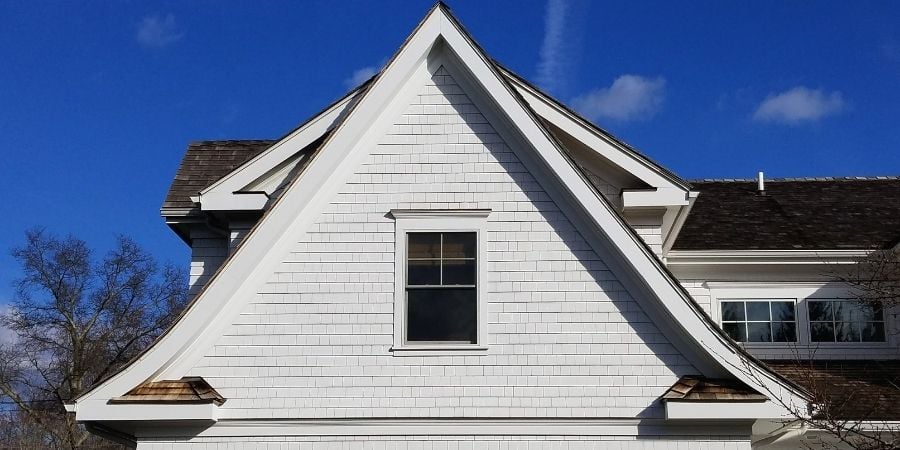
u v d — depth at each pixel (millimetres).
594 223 13227
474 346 13242
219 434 13102
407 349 13266
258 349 13281
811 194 19594
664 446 12977
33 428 43438
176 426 13102
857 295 16641
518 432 13070
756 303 16953
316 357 13273
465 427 13109
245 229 15156
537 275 13438
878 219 18109
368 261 13539
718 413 12539
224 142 17672
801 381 15102
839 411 13297
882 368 15945
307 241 13586
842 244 16906
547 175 13641
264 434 13102
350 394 13172
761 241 17094
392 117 13938
